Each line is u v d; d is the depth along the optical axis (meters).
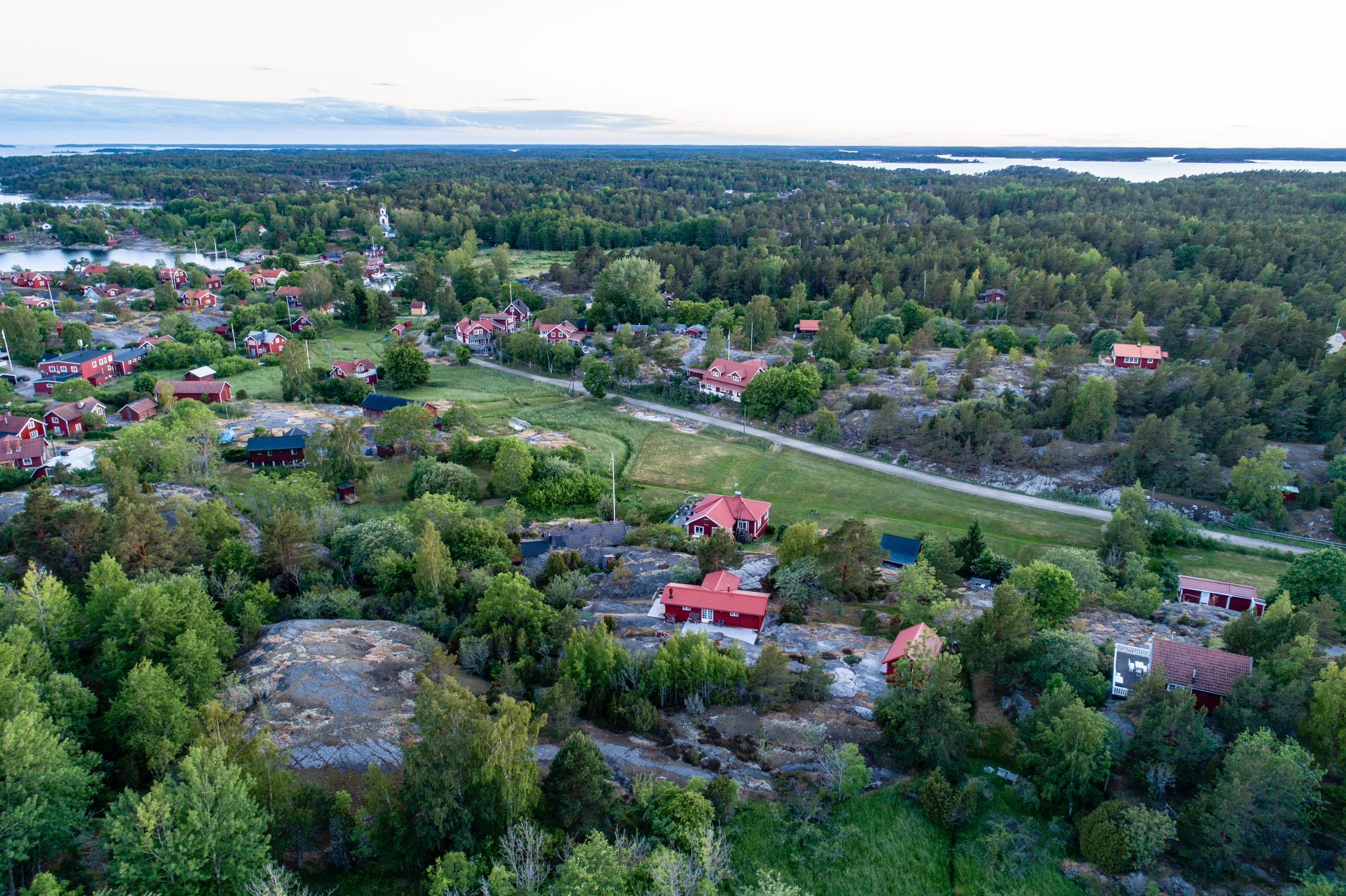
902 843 37.38
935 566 63.00
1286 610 48.34
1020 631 47.78
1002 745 43.56
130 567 52.34
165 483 77.19
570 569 66.38
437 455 95.06
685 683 46.75
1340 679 37.53
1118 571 68.69
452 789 33.16
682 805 35.88
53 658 42.62
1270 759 34.59
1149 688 41.44
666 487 92.31
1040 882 35.19
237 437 97.94
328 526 70.00
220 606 53.78
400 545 63.66
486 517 77.94
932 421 102.00
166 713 37.62
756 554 72.62
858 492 91.38
